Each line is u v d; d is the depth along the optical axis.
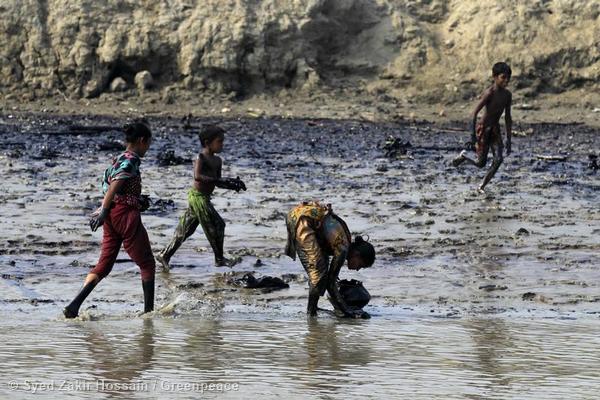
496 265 36.91
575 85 105.50
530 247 40.44
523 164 69.62
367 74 106.94
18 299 30.27
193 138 83.19
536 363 23.34
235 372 22.00
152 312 28.94
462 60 106.38
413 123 96.44
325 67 107.38
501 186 58.09
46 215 45.56
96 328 26.58
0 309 28.98
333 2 106.62
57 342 24.64
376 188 56.78
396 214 47.84
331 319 28.55
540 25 107.06
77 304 28.12
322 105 102.56
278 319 28.44
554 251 39.81
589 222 46.69
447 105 103.69
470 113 101.44
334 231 28.97
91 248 38.38
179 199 51.19
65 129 85.25
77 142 77.00
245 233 42.38
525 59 105.00
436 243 40.91
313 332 26.59
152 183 56.78
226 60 103.06
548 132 92.56
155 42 103.56
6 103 101.44
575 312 30.09
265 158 69.94
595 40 105.62
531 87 105.19
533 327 27.62
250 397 19.98
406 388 20.92
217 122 93.75
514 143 84.12
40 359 22.78
